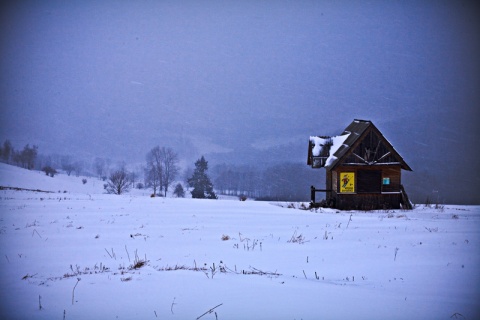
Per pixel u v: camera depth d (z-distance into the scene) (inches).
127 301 302.4
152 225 816.9
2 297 317.4
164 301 302.4
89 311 279.3
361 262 490.0
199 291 329.4
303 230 757.3
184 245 599.2
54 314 273.7
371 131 1425.9
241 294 322.7
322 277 419.8
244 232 732.7
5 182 3176.7
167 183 5531.5
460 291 366.9
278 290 337.4
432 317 282.8
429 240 636.7
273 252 548.1
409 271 446.3
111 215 972.6
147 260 490.9
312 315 274.1
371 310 291.1
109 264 471.5
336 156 1459.2
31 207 1092.5
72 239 648.4
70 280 369.7
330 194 1502.2
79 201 1309.1
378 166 1427.2
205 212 1069.8
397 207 1429.6
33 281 375.9
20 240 637.9
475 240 633.0
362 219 948.6
